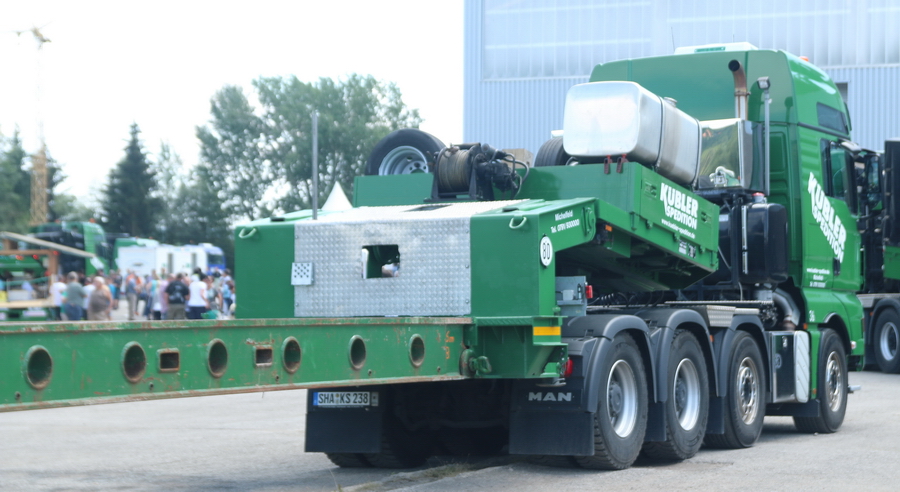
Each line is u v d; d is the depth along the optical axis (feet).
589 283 29.25
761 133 34.30
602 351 23.90
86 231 138.31
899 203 41.83
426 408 26.22
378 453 26.45
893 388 53.72
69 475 26.84
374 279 23.59
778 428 37.76
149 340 14.30
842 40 127.34
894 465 26.71
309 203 255.29
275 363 16.62
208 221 270.46
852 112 126.93
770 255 32.12
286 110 255.91
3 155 280.51
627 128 25.71
